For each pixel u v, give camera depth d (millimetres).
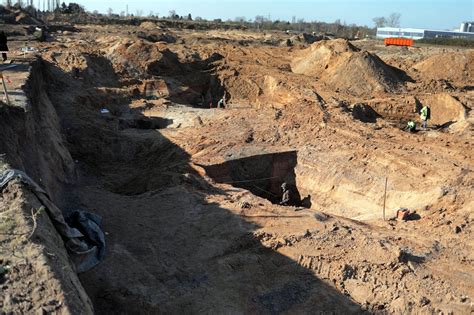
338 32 112875
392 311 9648
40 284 6121
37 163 12242
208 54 37219
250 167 18562
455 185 14586
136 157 20047
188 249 11281
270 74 31969
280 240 11508
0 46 20516
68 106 22062
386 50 52844
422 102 25828
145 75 30547
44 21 67938
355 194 16547
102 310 8945
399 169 16203
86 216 11539
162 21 88812
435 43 73562
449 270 10789
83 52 29422
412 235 12523
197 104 30094
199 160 18188
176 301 9461
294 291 10117
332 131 20156
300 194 18531
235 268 10695
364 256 10977
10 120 11648
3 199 7789
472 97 26359
